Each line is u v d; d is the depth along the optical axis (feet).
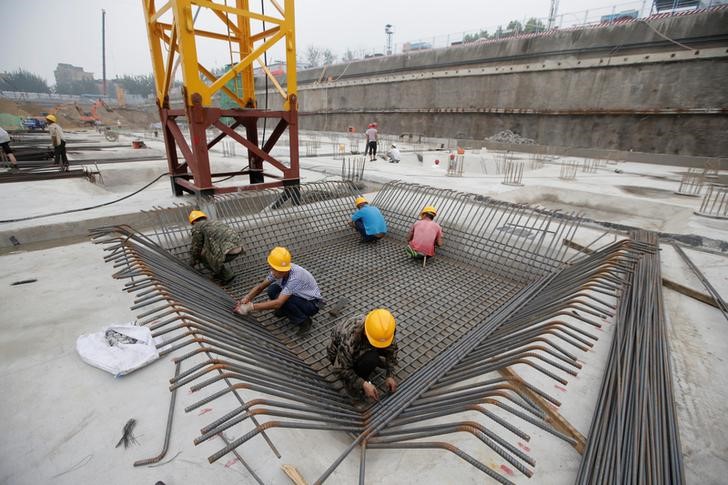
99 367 7.84
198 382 7.51
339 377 8.21
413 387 8.11
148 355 8.09
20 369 7.84
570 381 7.86
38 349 8.53
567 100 57.88
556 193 28.91
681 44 46.60
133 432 6.34
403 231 19.61
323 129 102.68
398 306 13.02
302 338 11.17
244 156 41.01
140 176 32.65
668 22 47.32
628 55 51.01
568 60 56.65
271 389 6.37
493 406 7.23
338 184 23.50
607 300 11.27
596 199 26.96
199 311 9.04
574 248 15.69
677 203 24.35
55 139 30.71
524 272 15.21
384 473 5.76
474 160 46.68
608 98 53.83
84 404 6.94
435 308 12.91
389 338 7.48
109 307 10.51
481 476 5.74
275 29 19.69
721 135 45.42
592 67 54.60
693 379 7.84
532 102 61.93
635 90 51.21
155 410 6.83
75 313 10.15
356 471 5.81
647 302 10.07
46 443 6.12
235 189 19.06
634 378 7.32
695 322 10.03
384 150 54.44
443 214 20.02
